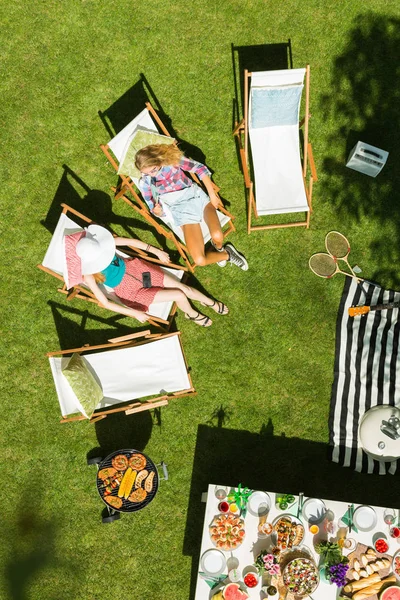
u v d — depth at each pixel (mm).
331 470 5340
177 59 5668
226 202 5648
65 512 5348
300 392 5457
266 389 5469
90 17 5641
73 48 5637
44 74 5617
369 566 4477
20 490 5363
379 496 5309
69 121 5617
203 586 4520
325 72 5691
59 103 5617
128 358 5148
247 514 4633
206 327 5531
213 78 5672
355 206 5633
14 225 5570
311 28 5691
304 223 5426
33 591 5246
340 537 4582
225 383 5477
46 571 5273
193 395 5453
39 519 5336
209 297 5574
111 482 4949
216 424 5438
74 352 4996
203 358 5508
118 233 5621
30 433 5422
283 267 5594
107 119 5641
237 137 5445
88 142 5621
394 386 5281
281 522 4551
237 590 4418
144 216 5297
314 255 5555
